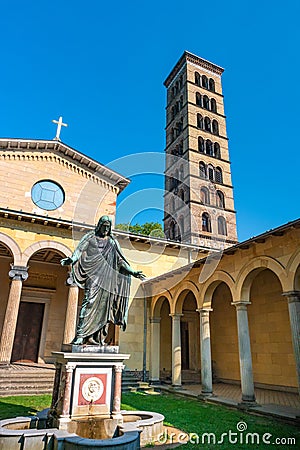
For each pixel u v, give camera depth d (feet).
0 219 48.60
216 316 56.85
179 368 43.45
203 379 36.94
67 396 17.07
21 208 56.29
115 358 18.78
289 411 27.30
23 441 15.26
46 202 58.54
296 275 27.45
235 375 50.26
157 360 49.85
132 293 51.26
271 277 46.32
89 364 18.12
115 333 51.93
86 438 16.19
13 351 56.59
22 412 25.55
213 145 123.54
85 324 19.07
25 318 59.41
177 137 128.88
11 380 38.63
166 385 47.85
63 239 51.24
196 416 26.71
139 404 32.19
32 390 36.47
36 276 61.93
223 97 138.72
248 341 32.42
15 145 58.70
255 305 48.34
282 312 43.65
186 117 124.26
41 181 59.57
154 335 51.08
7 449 15.05
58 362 19.29
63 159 61.77
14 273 46.65
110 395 18.34
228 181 118.01
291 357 40.93
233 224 108.47
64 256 50.72
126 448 14.82
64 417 16.69
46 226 50.75
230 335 52.90
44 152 60.80
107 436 17.12
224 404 32.22
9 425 17.52
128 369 50.06
